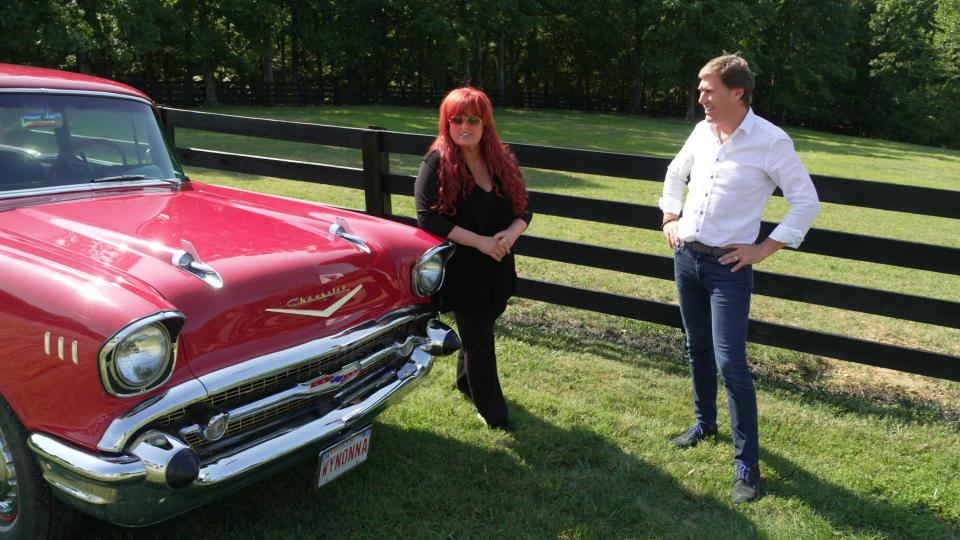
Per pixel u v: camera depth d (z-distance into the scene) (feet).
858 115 179.42
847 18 165.89
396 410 12.68
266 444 7.89
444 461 11.11
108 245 8.20
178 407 7.00
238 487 7.90
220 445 7.70
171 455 6.81
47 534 7.84
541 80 181.06
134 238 8.50
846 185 13.78
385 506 9.86
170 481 6.81
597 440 12.03
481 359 11.92
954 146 169.68
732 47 145.38
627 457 11.51
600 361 15.66
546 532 9.54
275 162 19.26
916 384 15.69
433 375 14.28
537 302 19.92
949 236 35.70
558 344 16.63
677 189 11.73
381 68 147.54
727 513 10.19
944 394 15.17
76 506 7.16
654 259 15.98
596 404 13.44
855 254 14.02
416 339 10.02
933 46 162.61
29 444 7.06
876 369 16.48
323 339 8.46
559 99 164.76
